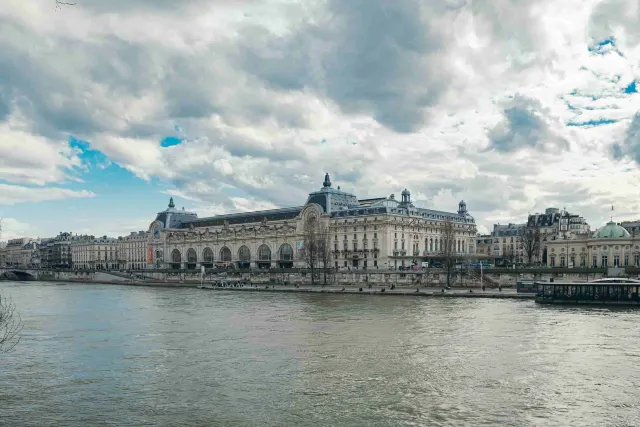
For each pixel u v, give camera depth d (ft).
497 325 287.69
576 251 647.15
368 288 558.97
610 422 142.41
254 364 205.46
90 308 411.95
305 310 371.56
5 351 230.89
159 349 236.63
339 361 208.13
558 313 337.31
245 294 547.90
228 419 147.13
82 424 144.77
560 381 177.88
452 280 558.56
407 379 182.19
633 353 216.54
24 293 595.06
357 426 141.08
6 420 148.05
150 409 155.63
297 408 154.81
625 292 372.99
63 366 205.98
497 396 163.43
